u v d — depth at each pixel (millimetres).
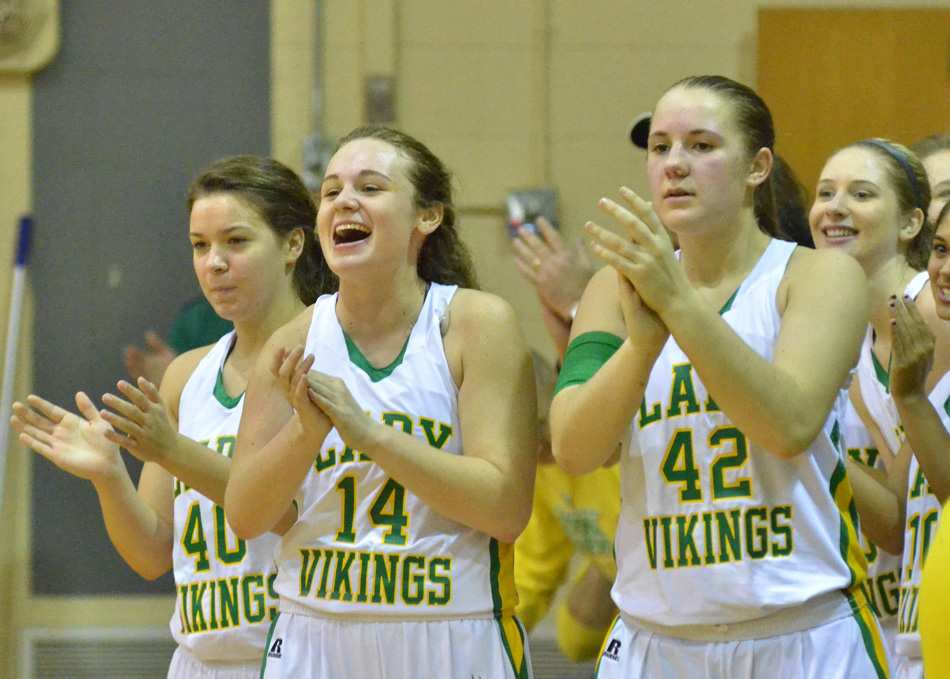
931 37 15266
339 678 6609
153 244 15789
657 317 5715
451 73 15367
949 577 4398
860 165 8812
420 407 6836
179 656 8195
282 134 15461
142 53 15672
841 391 6332
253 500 6652
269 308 8344
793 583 5957
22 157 15742
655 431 6297
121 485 8086
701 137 6188
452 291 7168
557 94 15281
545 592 10117
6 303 15711
